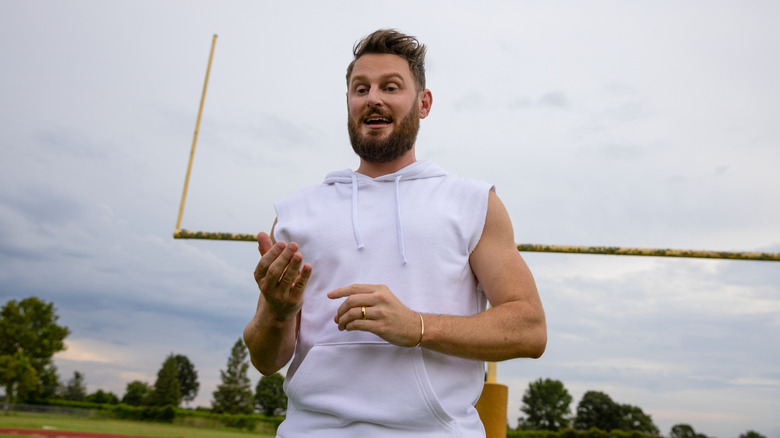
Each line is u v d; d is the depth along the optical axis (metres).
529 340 1.10
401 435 1.08
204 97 4.96
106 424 34.69
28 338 50.81
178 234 3.77
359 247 1.19
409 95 1.31
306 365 1.17
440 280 1.16
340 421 1.11
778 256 3.19
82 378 59.78
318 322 1.20
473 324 1.07
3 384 48.88
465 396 1.15
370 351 1.13
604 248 3.29
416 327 1.03
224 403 54.81
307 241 1.25
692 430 40.47
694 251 3.21
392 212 1.24
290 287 1.08
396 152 1.31
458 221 1.20
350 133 1.34
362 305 1.00
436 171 1.33
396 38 1.33
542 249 3.34
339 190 1.33
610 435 44.41
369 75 1.30
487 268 1.20
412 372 1.10
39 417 37.81
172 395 56.00
